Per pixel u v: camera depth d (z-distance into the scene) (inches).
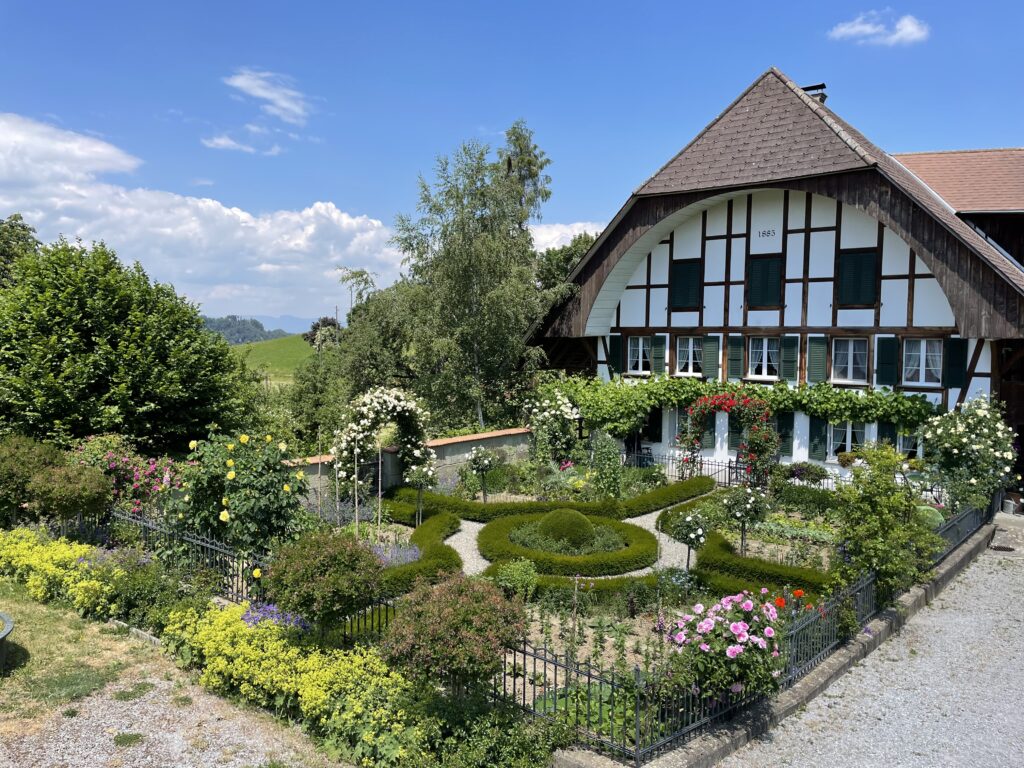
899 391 704.4
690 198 790.5
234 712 285.4
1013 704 320.5
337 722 260.5
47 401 565.3
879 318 716.0
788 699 308.3
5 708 275.7
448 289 959.6
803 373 770.8
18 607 369.1
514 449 808.3
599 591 417.1
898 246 703.1
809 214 756.6
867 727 298.0
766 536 551.8
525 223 1408.7
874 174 669.3
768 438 682.8
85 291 611.8
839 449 738.8
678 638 283.0
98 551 410.6
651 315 883.4
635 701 257.6
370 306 1157.7
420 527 537.3
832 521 592.4
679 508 585.3
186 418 648.4
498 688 283.4
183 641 325.4
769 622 283.4
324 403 930.7
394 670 283.7
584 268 887.7
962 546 539.8
